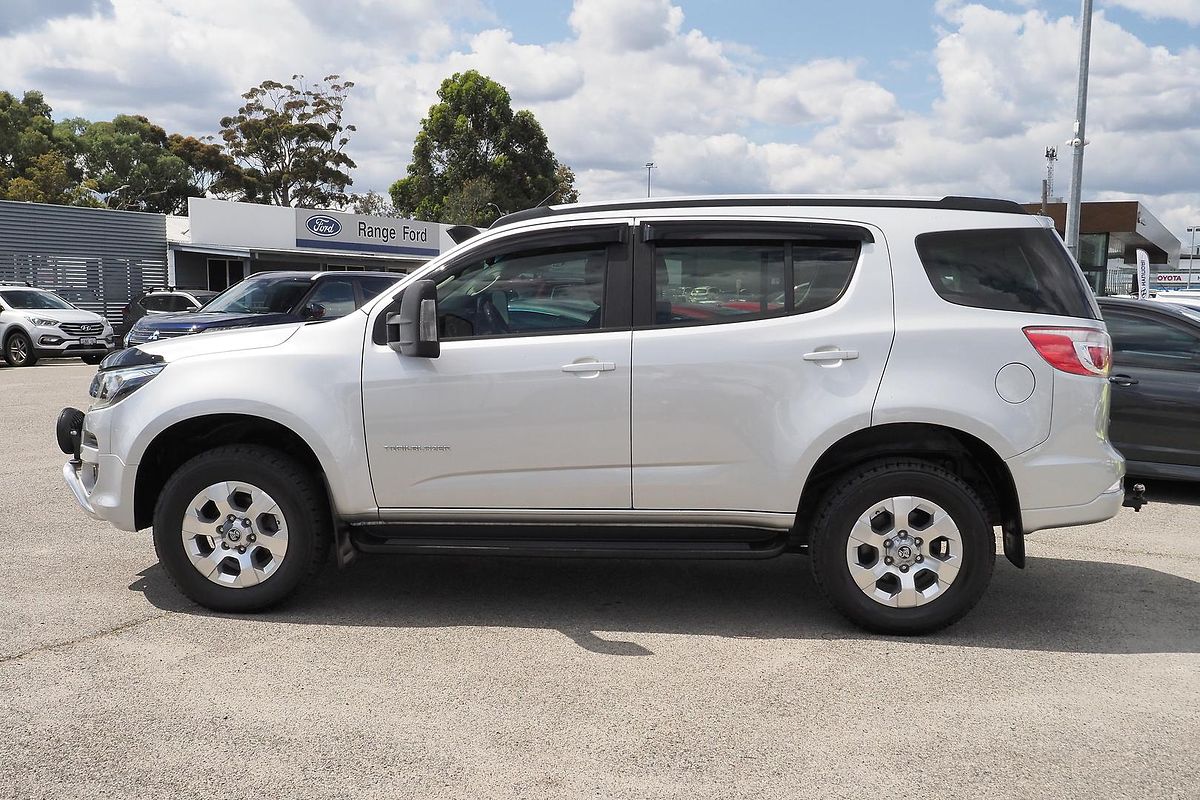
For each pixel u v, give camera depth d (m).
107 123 61.19
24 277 28.23
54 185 51.97
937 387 4.33
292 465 4.68
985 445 4.42
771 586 5.34
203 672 3.99
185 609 4.80
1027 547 6.28
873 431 4.47
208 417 4.79
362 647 4.31
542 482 4.56
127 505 4.77
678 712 3.63
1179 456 7.64
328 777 3.11
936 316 4.40
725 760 3.24
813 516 4.60
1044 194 35.00
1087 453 4.39
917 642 4.43
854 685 3.90
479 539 4.66
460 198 52.12
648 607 4.95
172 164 59.75
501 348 4.55
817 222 4.52
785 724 3.53
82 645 4.28
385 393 4.58
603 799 2.98
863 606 4.46
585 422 4.50
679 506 4.54
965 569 4.39
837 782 3.09
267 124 58.19
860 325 4.41
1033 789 3.05
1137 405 7.70
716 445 4.46
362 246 38.06
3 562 5.59
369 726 3.49
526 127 55.22
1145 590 5.29
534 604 4.98
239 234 33.38
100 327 21.47
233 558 4.71
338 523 4.69
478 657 4.20
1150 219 38.94
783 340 4.43
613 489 4.54
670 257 4.56
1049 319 4.39
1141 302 8.05
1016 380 4.34
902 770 3.17
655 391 4.46
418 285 4.42
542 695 3.78
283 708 3.64
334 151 59.62
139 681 3.88
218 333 4.99
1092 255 35.34
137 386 4.76
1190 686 3.92
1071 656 4.26
